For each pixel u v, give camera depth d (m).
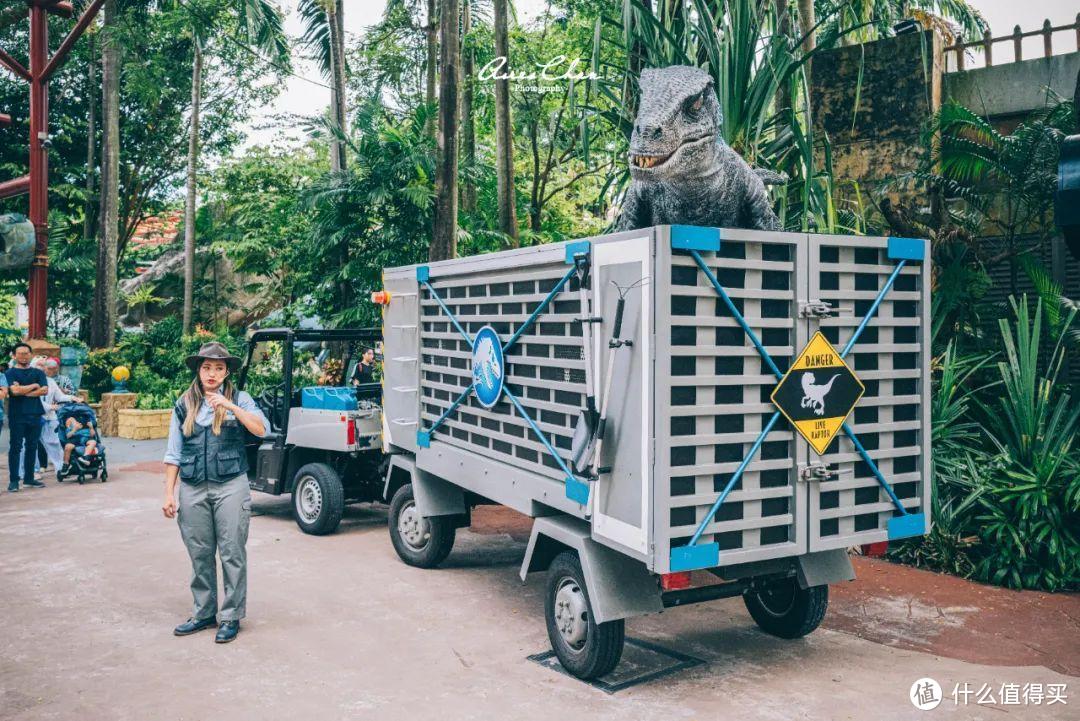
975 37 15.88
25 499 9.70
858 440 4.41
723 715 4.14
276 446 8.45
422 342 6.68
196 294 25.19
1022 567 6.27
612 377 4.21
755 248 4.09
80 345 17.81
